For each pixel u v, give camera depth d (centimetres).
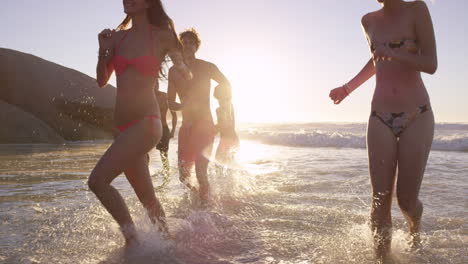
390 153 323
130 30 350
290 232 378
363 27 361
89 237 356
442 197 531
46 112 1798
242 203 502
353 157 1089
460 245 342
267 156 1129
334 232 375
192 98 521
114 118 347
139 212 414
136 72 336
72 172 746
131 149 329
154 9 350
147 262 300
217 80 545
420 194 550
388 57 312
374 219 326
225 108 585
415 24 322
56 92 1848
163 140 642
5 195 535
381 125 328
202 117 521
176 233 371
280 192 571
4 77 1800
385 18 338
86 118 1877
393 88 327
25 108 1783
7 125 1527
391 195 327
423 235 370
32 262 295
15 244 335
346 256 313
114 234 363
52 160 945
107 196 321
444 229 391
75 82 1930
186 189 552
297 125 3931
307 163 927
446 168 806
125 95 335
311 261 303
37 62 1897
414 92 324
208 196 499
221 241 351
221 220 420
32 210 450
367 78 392
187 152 524
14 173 732
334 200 521
